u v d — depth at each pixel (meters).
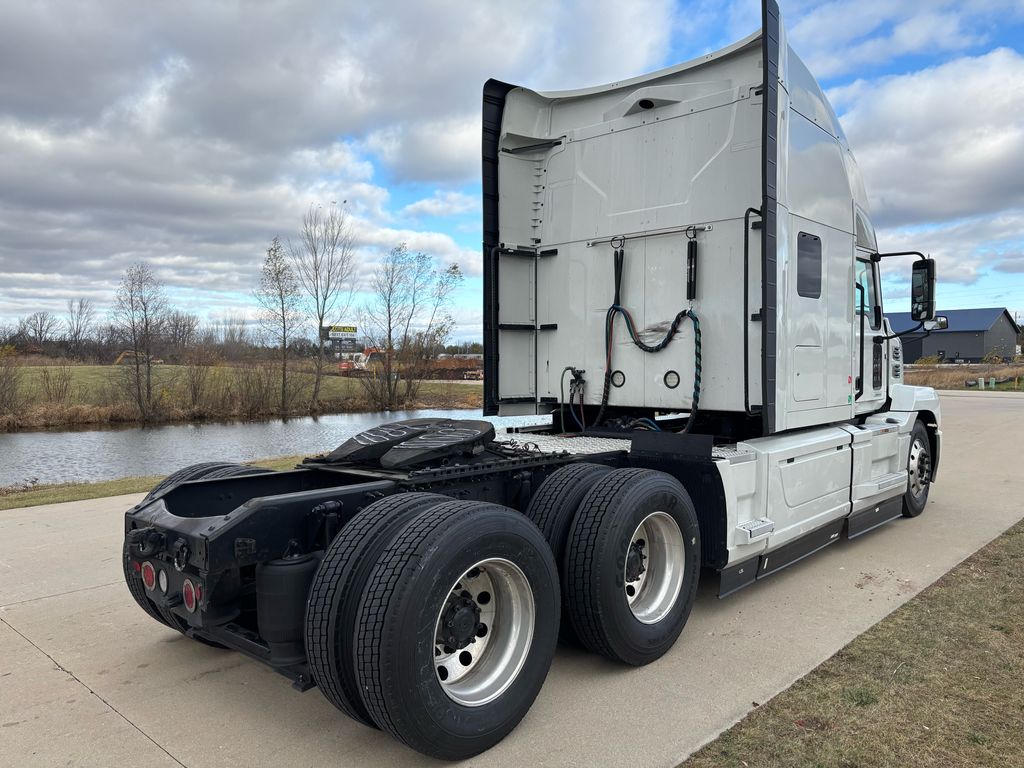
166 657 3.71
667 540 3.72
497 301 5.27
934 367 54.44
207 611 2.76
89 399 30.44
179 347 32.72
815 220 4.75
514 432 5.50
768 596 4.57
